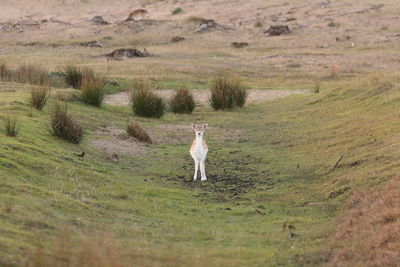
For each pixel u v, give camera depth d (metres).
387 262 23.50
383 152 40.62
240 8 180.12
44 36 150.50
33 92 57.53
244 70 103.44
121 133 54.53
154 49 128.25
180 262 24.69
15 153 37.12
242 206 35.81
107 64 105.00
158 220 31.73
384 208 29.16
